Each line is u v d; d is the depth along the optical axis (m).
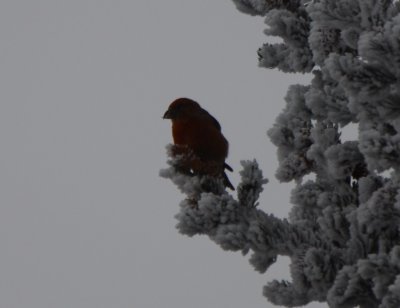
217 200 6.39
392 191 5.39
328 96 5.93
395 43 4.49
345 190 6.72
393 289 4.88
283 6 7.95
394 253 5.33
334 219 6.41
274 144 7.23
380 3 5.20
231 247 6.21
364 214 5.52
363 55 4.56
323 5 5.33
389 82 4.68
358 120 5.87
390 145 4.86
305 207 7.07
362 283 5.62
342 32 5.41
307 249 6.16
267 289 6.20
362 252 6.07
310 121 7.15
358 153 6.13
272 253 6.25
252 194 6.64
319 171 7.07
